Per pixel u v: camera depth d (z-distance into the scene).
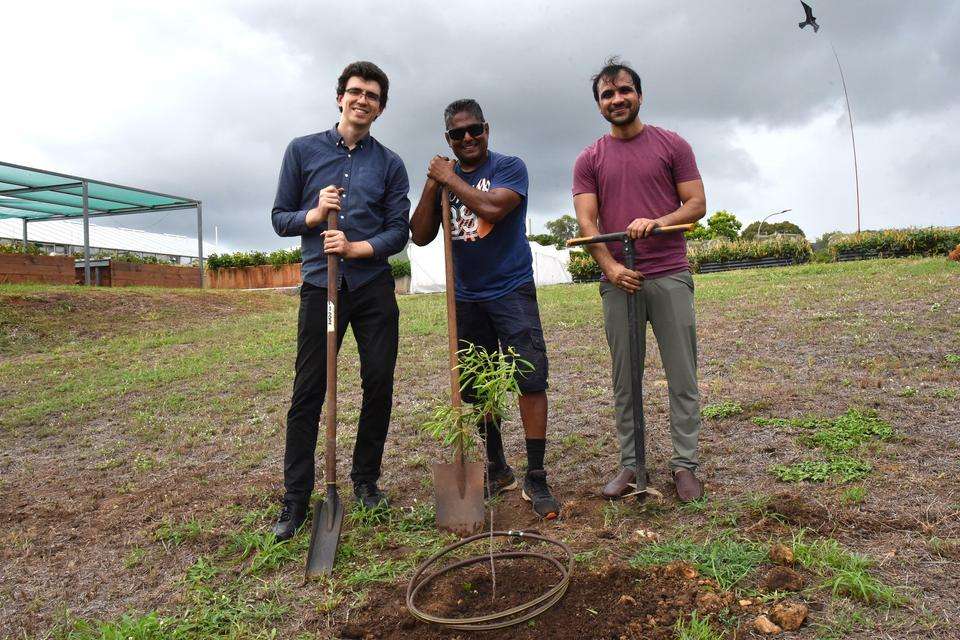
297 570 2.95
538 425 3.44
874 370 5.64
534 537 2.85
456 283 3.58
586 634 2.21
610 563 2.66
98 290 14.45
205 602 2.71
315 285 3.36
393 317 3.51
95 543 3.47
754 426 4.46
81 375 8.50
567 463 4.21
